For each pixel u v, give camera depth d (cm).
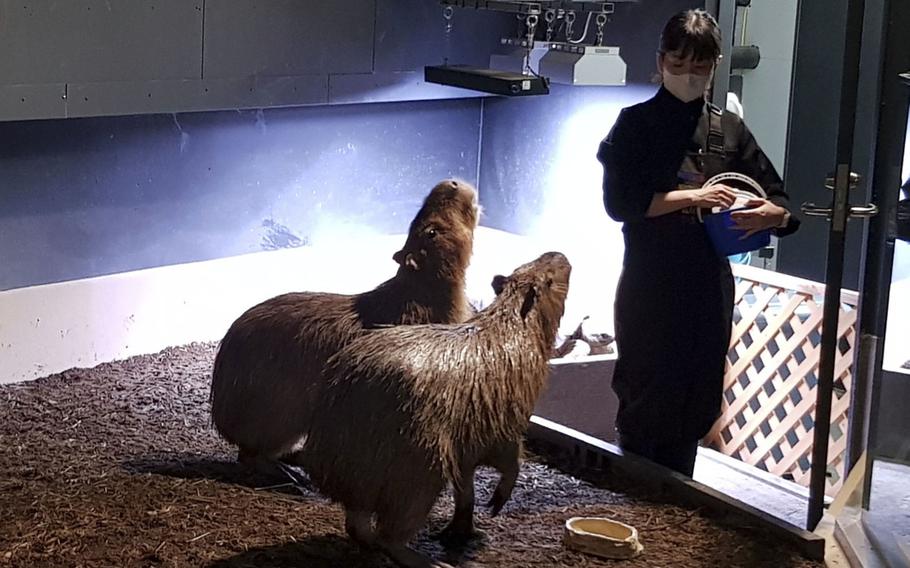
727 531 332
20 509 321
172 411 426
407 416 280
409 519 286
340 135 564
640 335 369
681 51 346
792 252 593
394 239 598
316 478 293
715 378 370
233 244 536
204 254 526
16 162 453
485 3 516
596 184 561
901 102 340
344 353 298
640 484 365
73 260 480
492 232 618
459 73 509
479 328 302
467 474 302
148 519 316
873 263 358
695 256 360
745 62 560
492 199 622
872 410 355
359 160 575
